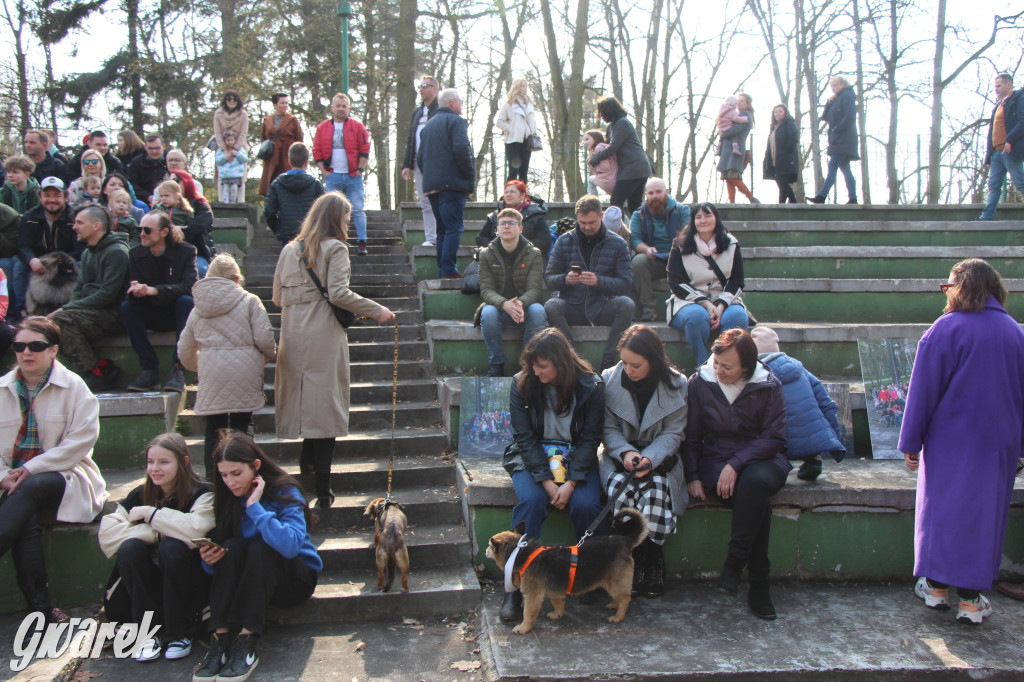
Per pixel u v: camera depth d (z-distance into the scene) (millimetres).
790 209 8289
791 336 5293
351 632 3340
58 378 3502
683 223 5957
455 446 4594
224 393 3844
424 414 4855
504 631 3252
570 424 3676
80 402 3525
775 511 3822
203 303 3861
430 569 3729
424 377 5359
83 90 16625
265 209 6605
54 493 3412
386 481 4242
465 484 3854
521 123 8148
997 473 3221
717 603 3574
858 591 3736
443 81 20453
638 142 7262
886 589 3760
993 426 3225
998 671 2945
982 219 8164
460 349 5371
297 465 4395
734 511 3482
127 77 16297
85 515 3512
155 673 3000
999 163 7941
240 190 9000
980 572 3197
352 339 5754
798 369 4008
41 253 5535
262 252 7395
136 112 16719
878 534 3836
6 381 3479
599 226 5316
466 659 3115
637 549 3643
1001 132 7895
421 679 2959
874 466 4352
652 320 5785
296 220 6586
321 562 3457
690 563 3832
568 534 3791
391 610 3463
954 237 7637
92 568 3568
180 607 3125
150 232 4766
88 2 16359
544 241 6332
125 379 5117
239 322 3889
